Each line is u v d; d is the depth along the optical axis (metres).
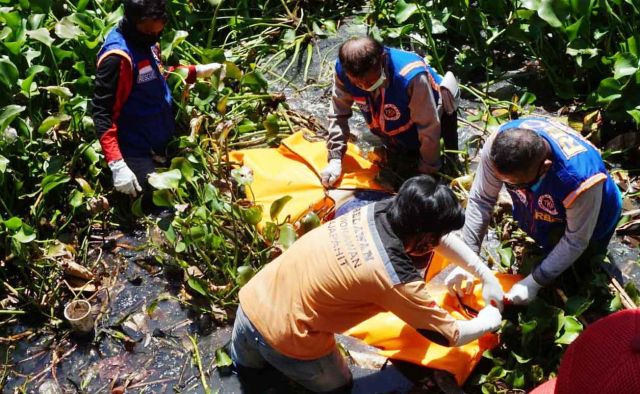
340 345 3.08
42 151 3.87
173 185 3.34
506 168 2.69
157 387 3.09
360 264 2.44
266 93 4.27
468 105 4.27
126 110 3.69
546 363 2.95
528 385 2.93
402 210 2.40
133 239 3.68
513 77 4.39
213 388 3.06
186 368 3.14
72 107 3.88
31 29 4.05
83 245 3.60
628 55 3.75
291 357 2.70
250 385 3.05
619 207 3.05
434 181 2.43
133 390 3.08
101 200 3.68
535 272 2.99
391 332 3.08
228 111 4.23
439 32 4.43
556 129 2.81
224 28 4.85
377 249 2.44
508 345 3.04
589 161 2.74
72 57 4.11
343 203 3.65
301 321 2.59
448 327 2.56
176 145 3.94
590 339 1.87
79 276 3.46
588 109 4.07
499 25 4.54
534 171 2.71
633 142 3.81
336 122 3.67
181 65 4.20
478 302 3.13
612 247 3.45
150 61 3.63
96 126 3.57
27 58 3.94
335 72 3.51
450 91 3.56
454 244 2.87
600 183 2.72
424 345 3.02
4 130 3.61
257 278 2.76
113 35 3.55
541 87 4.31
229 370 3.10
